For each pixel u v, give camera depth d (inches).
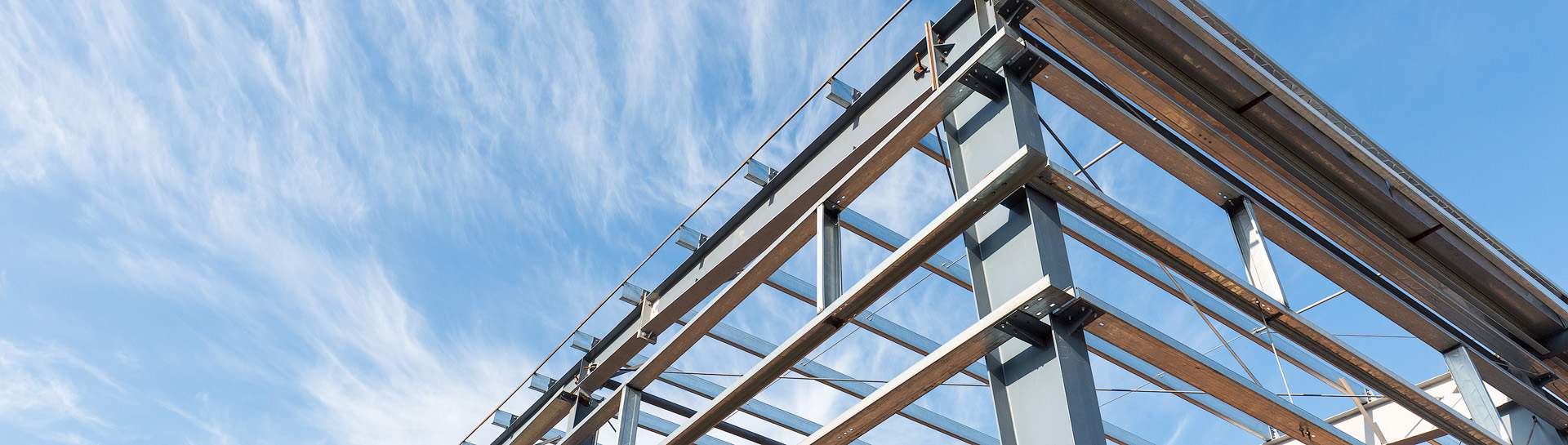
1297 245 346.6
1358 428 474.0
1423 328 375.2
